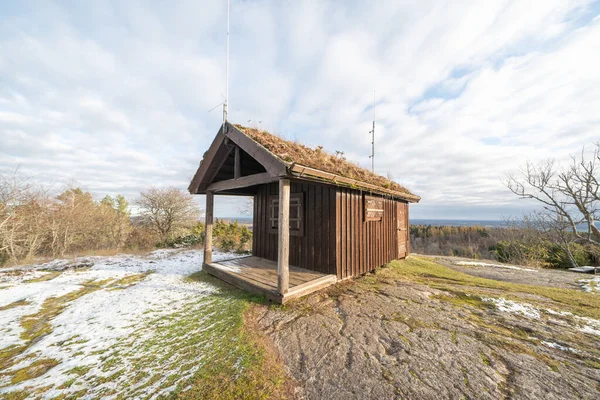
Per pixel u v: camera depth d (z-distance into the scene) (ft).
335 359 7.64
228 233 44.55
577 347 8.38
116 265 24.58
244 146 14.10
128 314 12.03
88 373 7.43
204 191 20.29
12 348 9.43
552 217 39.14
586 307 12.29
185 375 7.06
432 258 29.68
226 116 15.93
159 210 45.70
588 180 34.99
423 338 8.93
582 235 35.78
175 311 12.23
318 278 15.11
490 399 5.87
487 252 51.96
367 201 18.98
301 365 7.39
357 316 10.93
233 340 8.89
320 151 17.52
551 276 20.65
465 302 12.87
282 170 11.62
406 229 26.35
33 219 32.78
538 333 9.39
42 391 6.69
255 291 14.07
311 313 11.30
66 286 17.56
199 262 25.61
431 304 12.49
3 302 14.58
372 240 19.79
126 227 45.50
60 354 8.63
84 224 38.50
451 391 6.16
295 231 18.48
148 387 6.61
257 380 6.70
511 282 18.53
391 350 8.13
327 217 16.46
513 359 7.61
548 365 7.32
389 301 12.86
